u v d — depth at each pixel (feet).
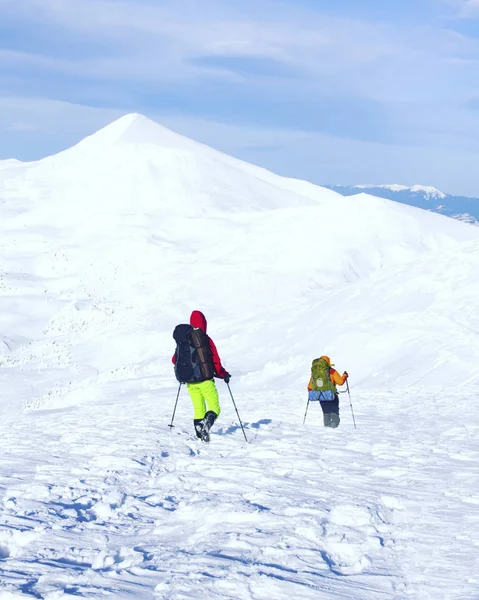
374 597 11.81
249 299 189.16
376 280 127.44
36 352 167.43
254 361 112.47
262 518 16.93
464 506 19.48
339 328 109.50
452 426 40.11
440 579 12.92
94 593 11.04
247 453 28.73
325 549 14.74
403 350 91.35
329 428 39.34
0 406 119.65
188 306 186.29
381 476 24.35
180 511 17.94
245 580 12.01
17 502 18.12
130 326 178.09
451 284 111.24
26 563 12.82
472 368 77.30
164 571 12.53
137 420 43.27
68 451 29.01
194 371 32.01
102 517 17.48
